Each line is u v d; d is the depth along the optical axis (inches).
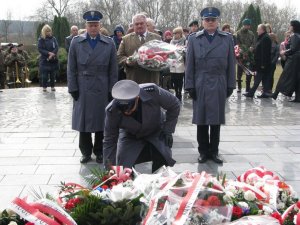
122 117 151.3
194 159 242.7
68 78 235.1
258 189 112.0
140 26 257.0
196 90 235.0
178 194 97.3
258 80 492.7
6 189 194.4
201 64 233.0
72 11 1855.3
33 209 92.7
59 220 93.0
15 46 703.7
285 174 217.3
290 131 315.0
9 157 245.8
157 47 243.9
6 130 317.4
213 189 99.0
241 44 510.6
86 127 231.1
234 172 220.1
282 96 515.2
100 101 232.8
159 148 158.9
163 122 163.0
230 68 236.2
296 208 103.8
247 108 421.7
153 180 107.0
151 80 253.8
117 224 100.1
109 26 1831.9
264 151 259.9
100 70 232.7
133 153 158.2
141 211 100.3
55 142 280.8
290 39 470.3
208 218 93.3
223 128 324.8
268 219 95.6
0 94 549.6
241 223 92.4
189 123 341.4
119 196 102.8
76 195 107.3
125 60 252.7
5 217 97.5
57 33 1133.7
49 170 222.7
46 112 402.0
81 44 232.4
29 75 839.1
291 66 461.1
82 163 234.8
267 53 478.9
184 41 446.9
